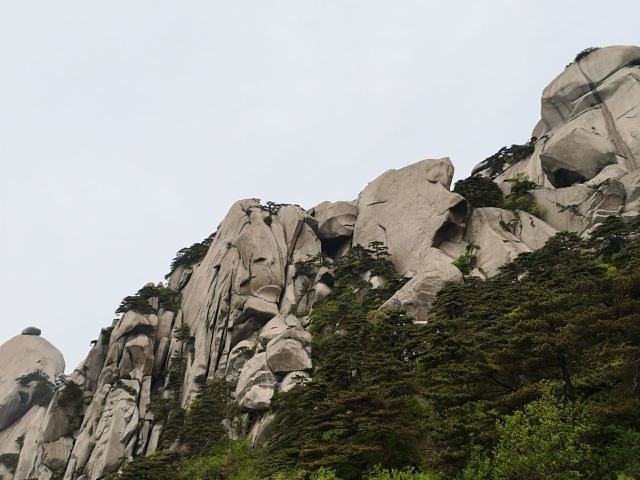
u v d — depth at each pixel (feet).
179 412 202.28
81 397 242.37
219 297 251.19
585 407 77.05
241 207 303.68
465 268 211.20
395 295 192.95
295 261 269.85
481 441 83.92
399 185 275.59
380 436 98.68
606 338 87.20
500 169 312.29
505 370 96.32
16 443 309.42
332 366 132.87
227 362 218.59
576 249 183.62
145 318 254.88
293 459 117.19
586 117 261.03
